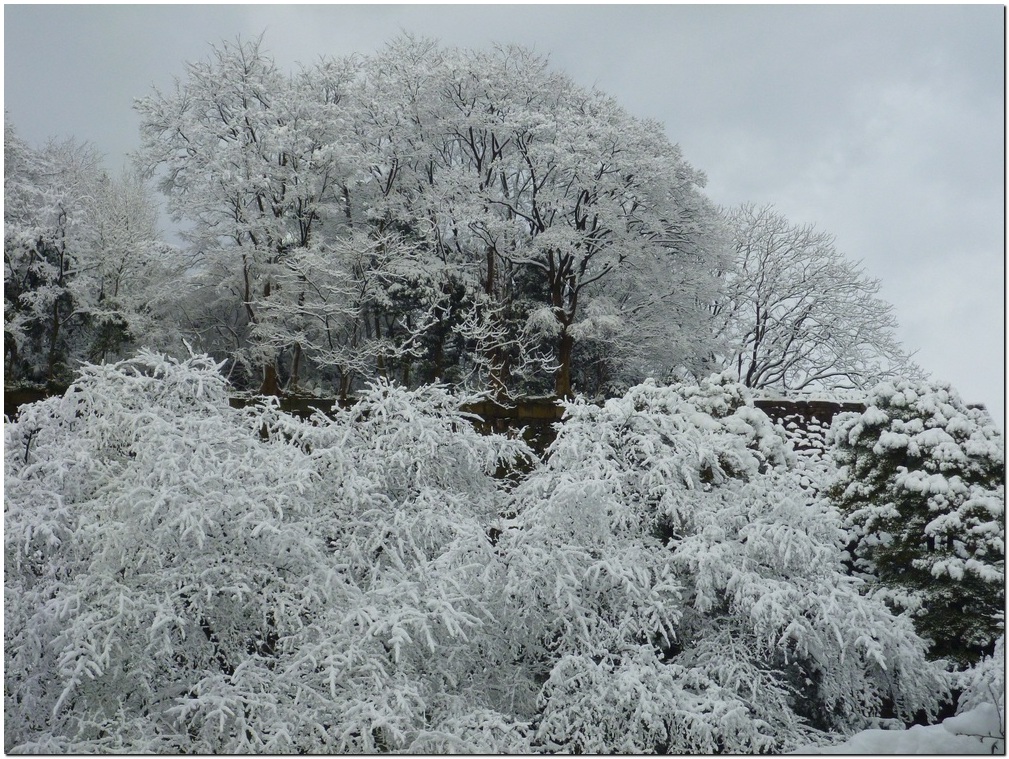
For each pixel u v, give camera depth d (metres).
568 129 18.66
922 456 7.69
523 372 18.59
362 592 5.61
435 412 7.00
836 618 5.77
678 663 6.11
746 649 6.00
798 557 6.21
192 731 5.04
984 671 6.30
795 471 8.38
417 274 18.25
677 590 5.95
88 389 6.00
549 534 6.03
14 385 15.76
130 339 17.84
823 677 6.00
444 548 5.86
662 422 6.78
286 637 5.14
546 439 12.02
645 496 6.58
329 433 6.37
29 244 16.62
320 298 18.48
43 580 5.40
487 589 5.59
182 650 5.21
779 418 10.72
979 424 8.02
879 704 6.19
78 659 4.81
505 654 5.94
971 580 7.14
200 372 6.32
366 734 4.71
